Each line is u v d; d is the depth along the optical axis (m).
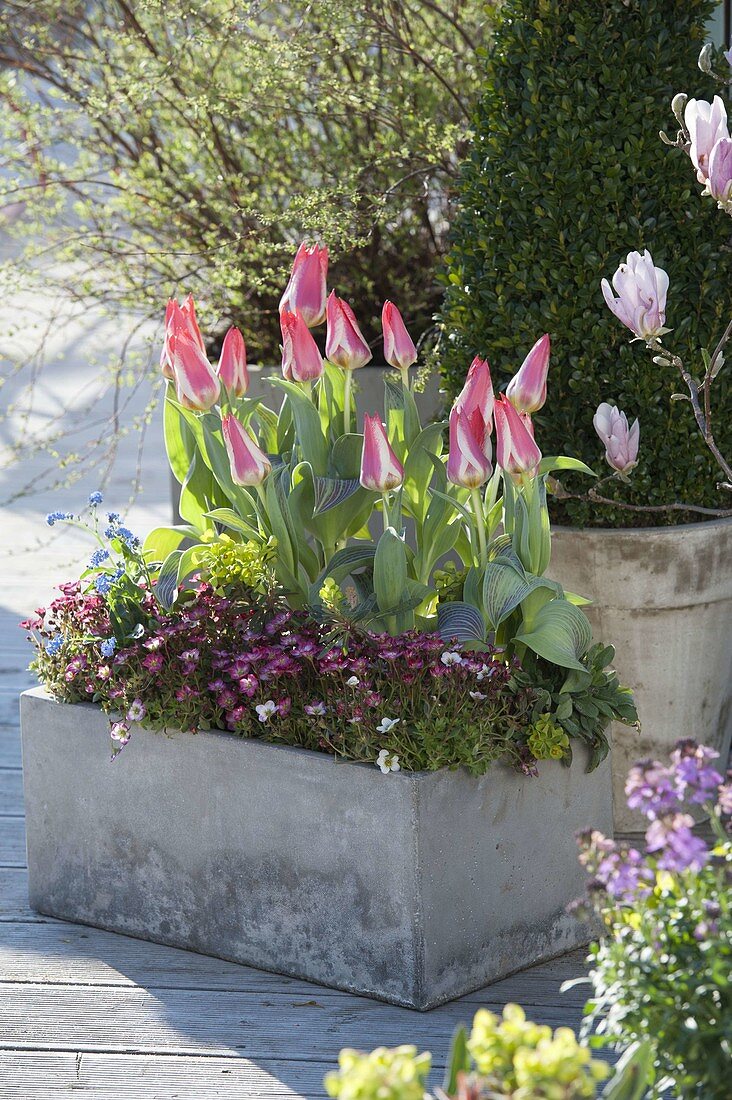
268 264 4.08
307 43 3.71
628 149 2.79
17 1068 2.18
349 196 3.61
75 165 4.11
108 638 2.54
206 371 2.54
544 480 2.57
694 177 2.81
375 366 3.98
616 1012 1.45
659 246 2.83
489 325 2.96
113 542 2.69
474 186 2.97
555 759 2.43
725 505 2.98
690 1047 1.39
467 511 2.51
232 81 4.20
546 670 2.52
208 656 2.49
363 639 2.39
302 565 2.70
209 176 4.02
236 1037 2.25
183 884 2.54
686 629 2.91
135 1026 2.29
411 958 2.26
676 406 2.84
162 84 3.89
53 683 2.66
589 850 1.54
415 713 2.29
